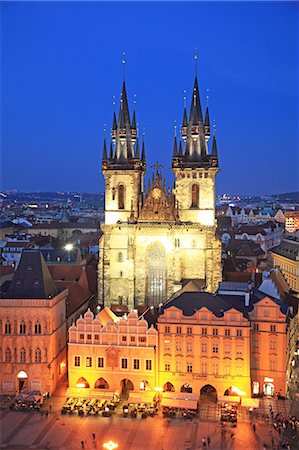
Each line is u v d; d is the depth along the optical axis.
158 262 152.00
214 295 118.94
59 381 119.38
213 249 149.25
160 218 152.88
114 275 153.50
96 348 113.00
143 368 111.88
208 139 156.50
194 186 152.88
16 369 112.88
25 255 119.25
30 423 99.25
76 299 143.00
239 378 108.31
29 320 112.81
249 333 107.94
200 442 91.62
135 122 159.50
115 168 154.50
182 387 111.50
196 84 156.00
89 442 91.75
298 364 127.00
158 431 95.81
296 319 133.88
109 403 105.88
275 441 91.56
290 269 185.88
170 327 110.88
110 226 152.38
